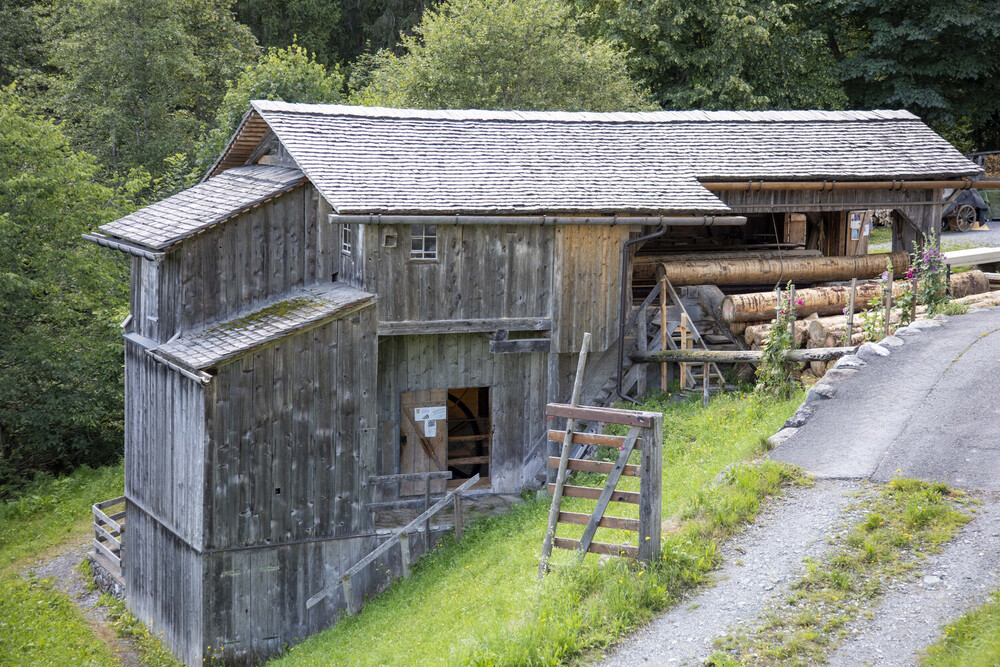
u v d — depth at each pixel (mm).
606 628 9586
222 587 15188
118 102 34031
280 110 17562
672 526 11453
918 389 13438
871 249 32875
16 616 17531
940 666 8070
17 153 24859
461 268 16609
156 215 18062
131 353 17953
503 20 32719
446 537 16344
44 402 24641
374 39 47062
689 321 18719
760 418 15555
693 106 35562
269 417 15266
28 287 23703
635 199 17344
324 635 14945
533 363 17891
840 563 9859
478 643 9914
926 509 10344
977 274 21516
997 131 43031
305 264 17250
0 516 22562
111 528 20203
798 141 21094
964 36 36219
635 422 10641
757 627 9133
